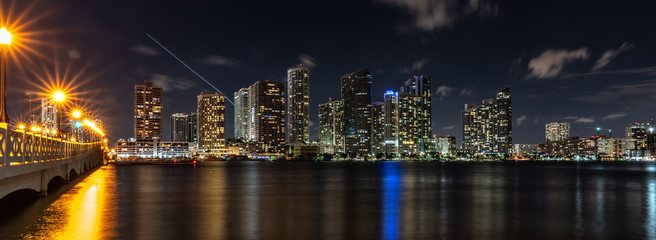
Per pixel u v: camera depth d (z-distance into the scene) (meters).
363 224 27.48
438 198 46.31
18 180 29.67
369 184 73.44
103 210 32.53
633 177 113.69
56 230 23.80
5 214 29.66
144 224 26.20
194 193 49.50
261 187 62.78
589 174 138.62
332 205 38.53
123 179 75.88
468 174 131.00
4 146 23.45
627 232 25.70
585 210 36.12
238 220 28.56
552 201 43.78
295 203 40.03
